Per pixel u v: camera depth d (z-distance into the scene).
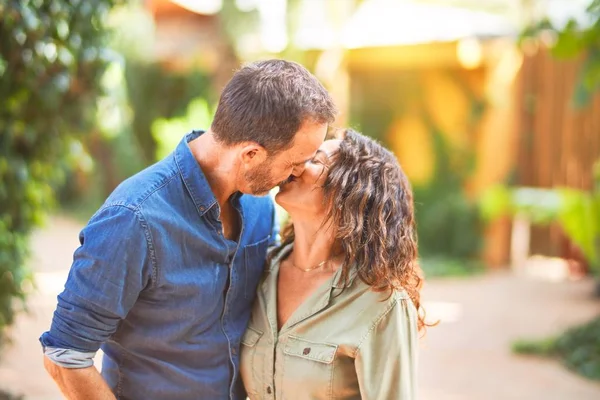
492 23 7.86
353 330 1.62
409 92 8.67
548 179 7.76
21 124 3.00
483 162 8.01
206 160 1.64
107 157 11.75
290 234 1.91
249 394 1.79
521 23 8.46
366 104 8.95
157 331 1.61
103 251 1.48
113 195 1.56
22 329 5.20
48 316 5.59
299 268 1.78
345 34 8.20
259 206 1.85
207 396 1.68
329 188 1.66
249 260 1.78
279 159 1.56
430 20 8.09
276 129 1.51
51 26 2.65
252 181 1.60
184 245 1.59
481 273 7.70
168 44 9.97
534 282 7.30
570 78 7.52
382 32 8.02
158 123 11.23
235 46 8.62
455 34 7.54
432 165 8.49
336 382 1.64
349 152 1.69
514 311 6.13
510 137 7.87
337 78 8.03
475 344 5.19
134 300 1.54
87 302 1.48
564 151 7.62
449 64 8.30
